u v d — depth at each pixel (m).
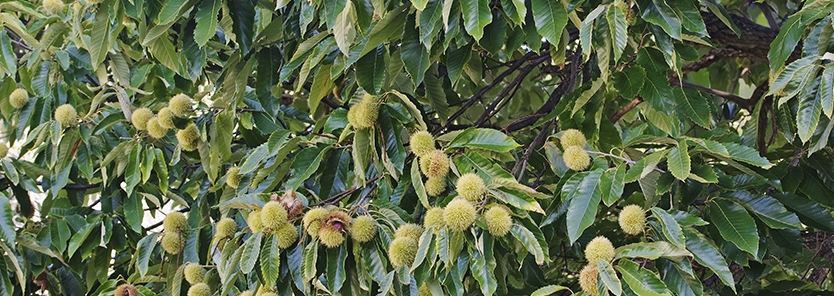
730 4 4.38
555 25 2.36
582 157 2.49
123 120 3.54
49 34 3.80
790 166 2.93
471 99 3.66
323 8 2.70
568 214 2.28
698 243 2.22
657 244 2.14
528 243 2.17
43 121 3.84
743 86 5.43
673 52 2.61
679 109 2.76
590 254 2.11
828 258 3.68
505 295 2.65
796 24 2.37
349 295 2.47
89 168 3.64
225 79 3.34
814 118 2.30
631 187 2.76
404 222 2.48
